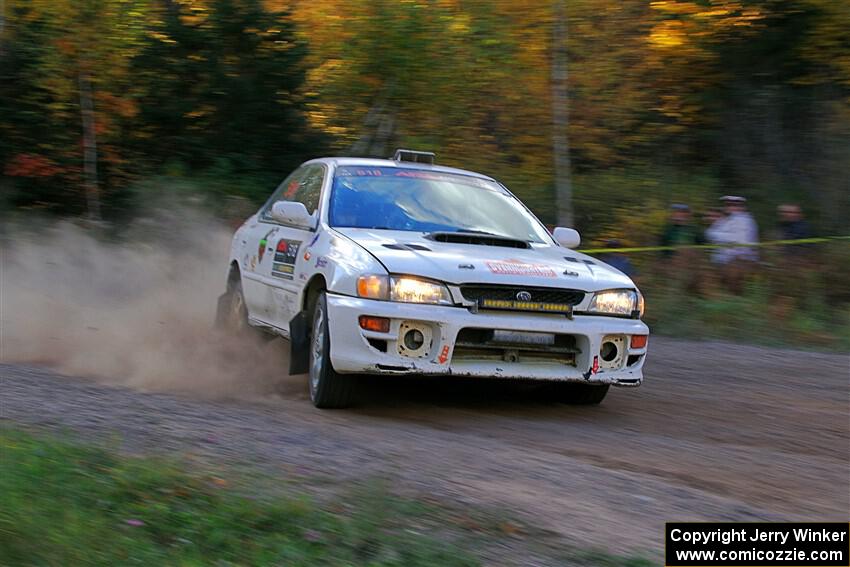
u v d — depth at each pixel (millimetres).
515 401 9695
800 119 24984
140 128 23703
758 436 8555
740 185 24625
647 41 24047
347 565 4930
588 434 8336
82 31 22234
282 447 7219
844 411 9898
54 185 23016
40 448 6453
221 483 6051
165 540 5184
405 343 8297
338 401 8836
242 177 22734
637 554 5285
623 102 24703
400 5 22422
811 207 23203
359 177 10359
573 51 23922
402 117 24250
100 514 5422
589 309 8742
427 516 5703
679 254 18141
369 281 8352
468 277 8414
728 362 13023
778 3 23188
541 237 10289
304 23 24453
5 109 22594
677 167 25625
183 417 8156
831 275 17594
